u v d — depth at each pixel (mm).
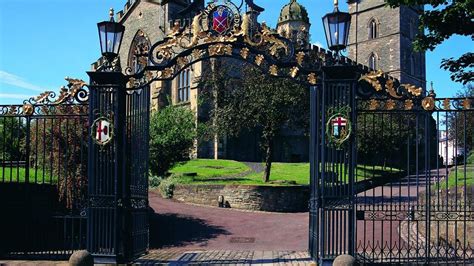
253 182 28625
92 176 11484
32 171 18812
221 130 30703
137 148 12406
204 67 38469
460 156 29844
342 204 10891
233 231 19656
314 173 11648
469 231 13742
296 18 54344
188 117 33188
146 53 12109
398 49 69625
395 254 13117
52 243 14109
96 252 11328
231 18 11750
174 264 12008
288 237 18547
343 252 10922
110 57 11891
